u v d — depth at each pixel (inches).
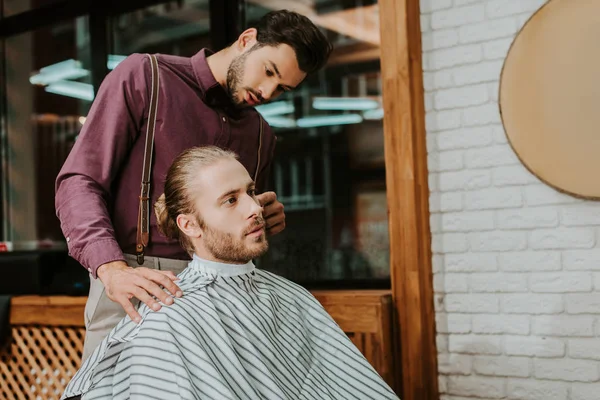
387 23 90.8
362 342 89.0
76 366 107.3
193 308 52.5
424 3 92.8
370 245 107.0
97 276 58.4
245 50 67.1
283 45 65.4
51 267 114.0
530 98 83.1
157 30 125.6
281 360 55.5
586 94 79.8
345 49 109.9
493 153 87.5
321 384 58.0
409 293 88.9
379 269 106.0
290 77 67.0
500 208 86.9
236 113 73.1
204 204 55.8
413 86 90.0
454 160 90.3
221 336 52.1
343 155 110.0
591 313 81.0
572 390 81.9
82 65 137.7
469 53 89.3
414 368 88.2
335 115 110.7
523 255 85.3
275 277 63.2
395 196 90.0
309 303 63.4
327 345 61.6
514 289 85.8
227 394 48.3
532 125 83.0
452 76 90.6
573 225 82.1
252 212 56.2
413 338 88.4
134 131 66.2
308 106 112.9
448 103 90.8
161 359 49.2
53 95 143.4
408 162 89.0
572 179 80.6
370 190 107.3
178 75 68.4
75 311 104.3
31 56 145.8
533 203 84.7
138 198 66.2
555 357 83.0
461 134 89.8
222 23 117.0
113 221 66.6
